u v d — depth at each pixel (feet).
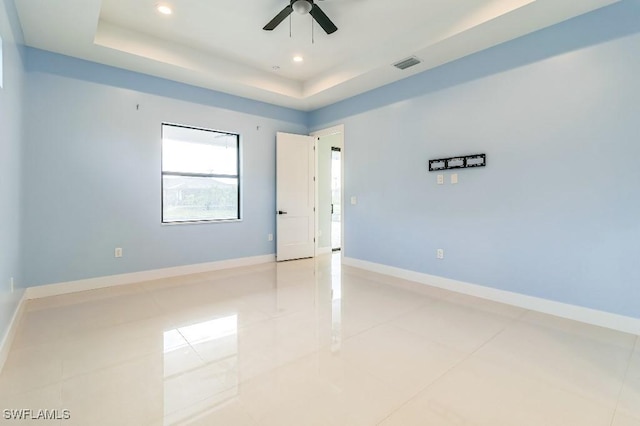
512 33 10.12
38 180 11.14
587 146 9.09
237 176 16.81
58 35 10.24
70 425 5.12
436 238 12.98
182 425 5.13
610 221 8.77
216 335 8.45
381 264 15.31
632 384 6.21
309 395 5.91
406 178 14.02
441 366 6.92
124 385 6.20
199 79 13.93
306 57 13.73
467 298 11.51
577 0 8.41
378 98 15.11
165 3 9.91
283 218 18.07
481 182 11.46
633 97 8.33
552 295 9.87
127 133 13.00
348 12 10.36
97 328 8.80
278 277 14.49
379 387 6.16
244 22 11.02
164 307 10.50
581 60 9.12
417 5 9.94
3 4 7.25
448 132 12.39
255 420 5.25
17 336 8.28
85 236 12.18
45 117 11.23
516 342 8.03
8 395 5.85
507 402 5.70
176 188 14.99
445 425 5.12
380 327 8.98
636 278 8.38
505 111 10.73
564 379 6.40
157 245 13.98
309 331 8.71
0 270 7.23
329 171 21.45
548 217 9.89
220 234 15.99
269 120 17.65
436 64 12.47
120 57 11.80
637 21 8.23
